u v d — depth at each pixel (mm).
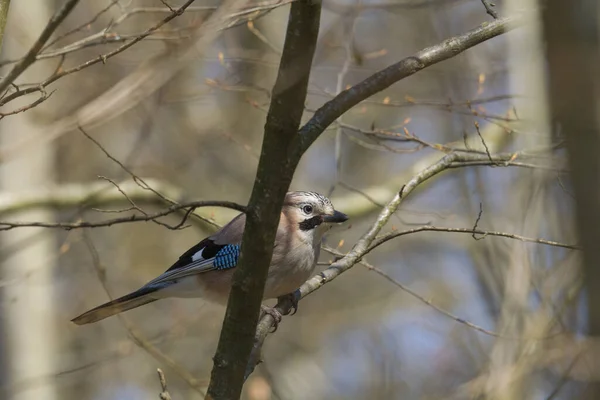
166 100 12117
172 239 19047
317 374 19531
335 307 20344
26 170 12727
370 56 11852
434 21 14727
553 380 9453
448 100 11508
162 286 9203
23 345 12344
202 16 9164
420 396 14078
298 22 5387
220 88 10758
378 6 10758
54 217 14367
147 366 17750
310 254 8828
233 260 8953
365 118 15633
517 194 10891
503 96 9672
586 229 3311
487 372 9859
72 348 17531
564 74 3354
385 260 20016
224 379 6238
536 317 9359
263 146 5805
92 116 6531
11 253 12086
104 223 5543
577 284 9117
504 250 11203
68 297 17875
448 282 18359
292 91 5590
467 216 12312
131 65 11547
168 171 16609
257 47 14633
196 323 16406
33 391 12453
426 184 13695
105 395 17656
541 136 8789
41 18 11773
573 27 3340
